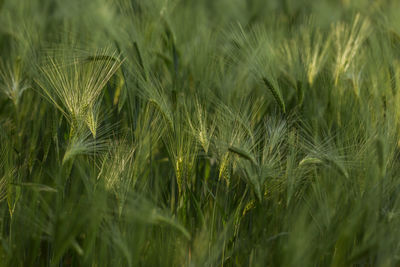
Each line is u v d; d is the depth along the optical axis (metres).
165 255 2.29
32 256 2.19
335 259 2.09
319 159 2.49
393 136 2.52
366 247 1.94
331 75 3.08
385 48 3.19
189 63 3.26
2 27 3.56
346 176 2.40
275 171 2.41
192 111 2.69
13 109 2.93
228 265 2.46
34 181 2.47
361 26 3.39
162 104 2.47
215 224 2.48
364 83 3.03
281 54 3.26
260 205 2.36
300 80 2.82
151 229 2.28
